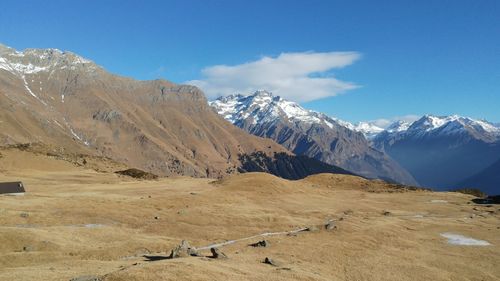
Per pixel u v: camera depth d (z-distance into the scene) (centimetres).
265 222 9138
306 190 14650
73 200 10362
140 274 4206
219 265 5053
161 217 9125
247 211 10119
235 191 13088
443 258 6888
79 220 8550
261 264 5619
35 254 5972
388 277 5778
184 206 10444
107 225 8319
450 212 11625
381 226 8962
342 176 18625
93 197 11056
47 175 18350
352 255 6712
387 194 15100
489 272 6322
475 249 7531
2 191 11500
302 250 6831
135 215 9256
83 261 5600
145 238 7350
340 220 9531
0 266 5481
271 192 13275
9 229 6875
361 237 7894
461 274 6172
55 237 6912
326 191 15088
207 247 6981
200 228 8394
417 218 10425
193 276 4338
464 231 8944
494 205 12756
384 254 6888
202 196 11812
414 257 6844
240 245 7169
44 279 4269
